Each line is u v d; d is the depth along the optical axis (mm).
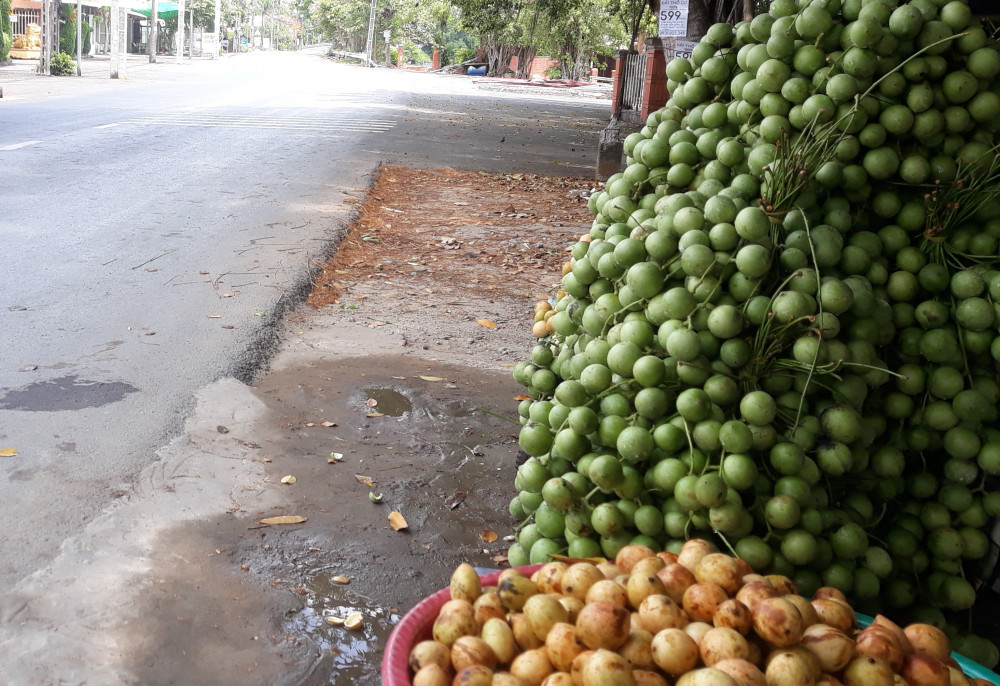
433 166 15516
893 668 1864
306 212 10258
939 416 2707
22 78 30078
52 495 3822
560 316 3252
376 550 3709
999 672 2824
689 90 3324
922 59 2814
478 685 1813
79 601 3137
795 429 2488
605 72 55469
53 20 34625
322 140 17422
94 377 5133
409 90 38281
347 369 5746
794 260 2625
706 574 2078
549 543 2691
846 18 2908
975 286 2699
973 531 2730
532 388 3395
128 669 2838
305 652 3031
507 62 60219
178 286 7035
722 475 2393
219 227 9219
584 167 17000
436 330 6754
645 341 2672
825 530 2506
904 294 2795
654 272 2676
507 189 13867
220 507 3895
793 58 2961
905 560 2740
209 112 21531
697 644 1866
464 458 4660
